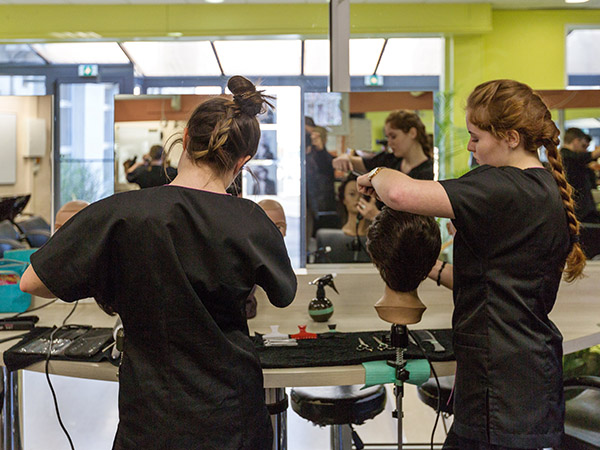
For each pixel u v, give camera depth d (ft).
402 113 7.64
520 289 3.63
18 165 8.76
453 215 3.58
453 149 9.47
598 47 10.82
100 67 10.89
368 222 7.43
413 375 4.31
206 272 3.18
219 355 3.21
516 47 10.69
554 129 3.82
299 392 5.49
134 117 7.85
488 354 3.66
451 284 4.66
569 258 4.07
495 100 3.76
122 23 10.73
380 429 7.55
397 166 7.69
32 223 8.84
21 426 7.01
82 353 4.40
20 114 8.84
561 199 3.73
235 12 9.99
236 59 10.35
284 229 6.29
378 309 4.31
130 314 3.22
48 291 3.22
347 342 4.84
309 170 7.57
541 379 3.64
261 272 3.29
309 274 6.26
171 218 3.15
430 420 7.55
